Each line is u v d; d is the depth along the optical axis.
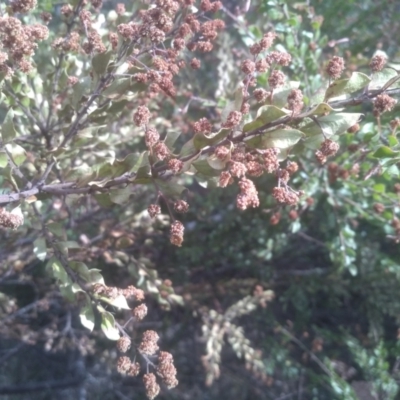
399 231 0.47
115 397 1.01
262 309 0.77
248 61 0.30
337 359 0.81
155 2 0.36
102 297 0.34
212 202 0.70
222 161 0.28
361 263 0.70
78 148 0.42
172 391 0.86
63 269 0.35
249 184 0.26
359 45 0.70
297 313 0.79
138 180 0.31
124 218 0.55
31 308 0.82
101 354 0.81
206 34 0.37
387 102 0.28
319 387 0.76
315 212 0.69
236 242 0.71
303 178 0.55
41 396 1.09
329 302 0.80
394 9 0.75
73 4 0.41
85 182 0.33
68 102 0.43
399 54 0.55
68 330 0.80
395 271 0.66
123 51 0.35
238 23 0.63
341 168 0.49
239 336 0.65
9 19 0.30
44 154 0.43
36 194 0.35
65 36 0.42
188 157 0.29
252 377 0.86
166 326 0.78
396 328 0.81
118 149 0.60
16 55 0.32
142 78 0.34
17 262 0.60
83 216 0.58
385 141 0.44
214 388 0.88
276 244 0.68
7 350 1.00
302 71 0.55
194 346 0.89
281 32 0.57
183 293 0.73
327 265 0.80
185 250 0.70
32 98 0.44
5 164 0.33
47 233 0.37
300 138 0.28
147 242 0.60
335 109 0.28
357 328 0.80
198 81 0.73
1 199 0.33
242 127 0.29
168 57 0.36
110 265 0.72
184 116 0.65
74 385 0.99
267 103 0.29
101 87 0.37
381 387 0.67
